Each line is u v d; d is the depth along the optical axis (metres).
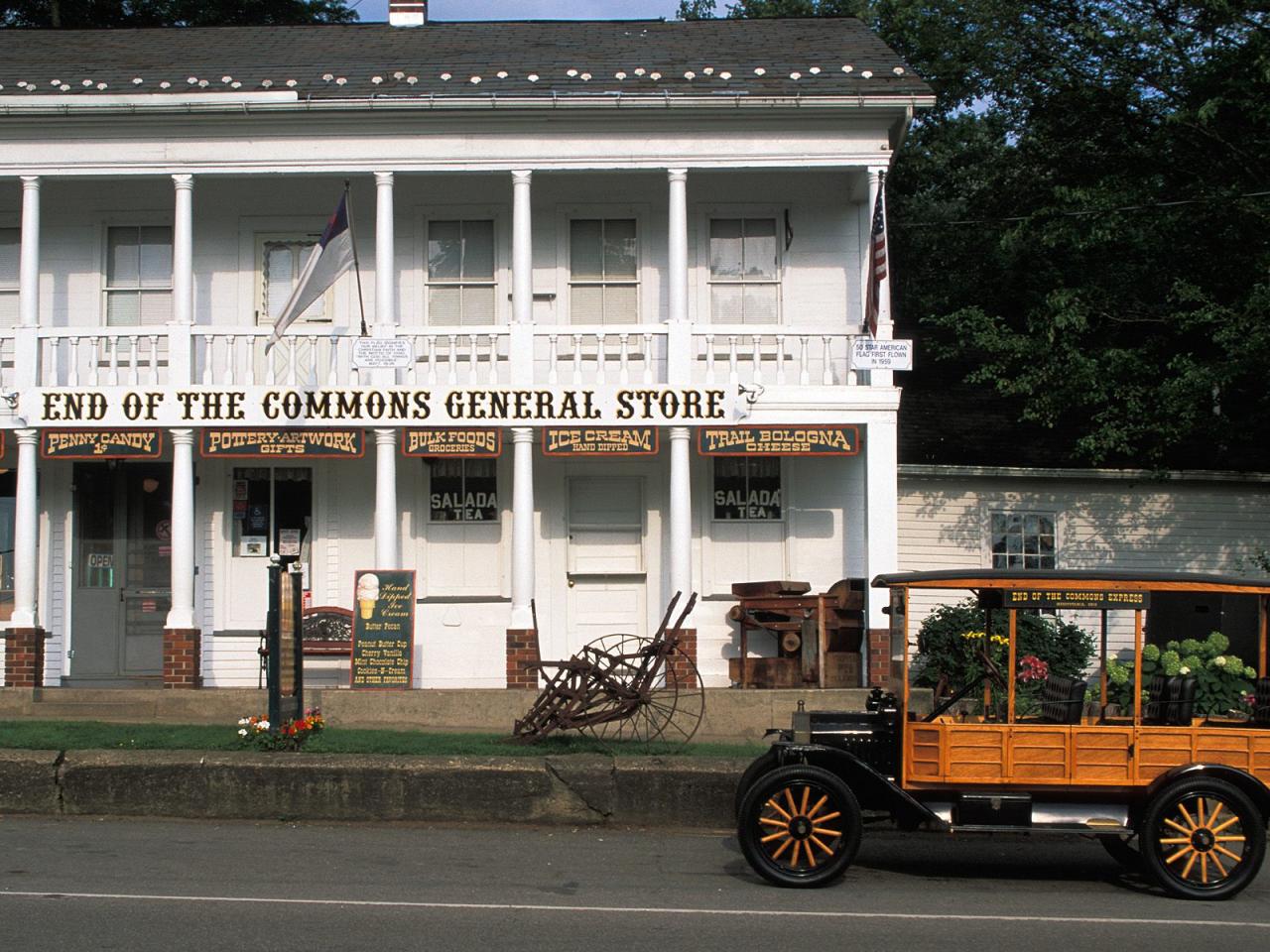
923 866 11.22
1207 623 13.51
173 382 17.47
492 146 17.62
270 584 13.51
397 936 8.21
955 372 22.41
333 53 19.81
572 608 18.84
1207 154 20.88
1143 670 10.91
